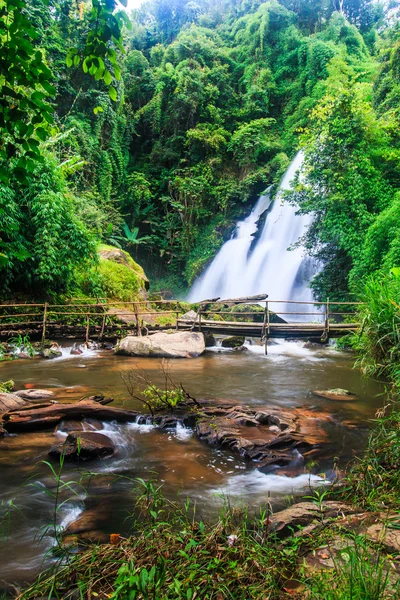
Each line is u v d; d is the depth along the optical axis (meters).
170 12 35.12
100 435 4.39
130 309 12.95
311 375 7.55
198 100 24.78
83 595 1.97
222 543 2.36
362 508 2.87
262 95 25.62
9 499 3.20
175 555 2.19
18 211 9.95
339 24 26.80
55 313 9.93
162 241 23.19
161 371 7.74
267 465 3.83
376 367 6.83
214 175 23.94
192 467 3.83
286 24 27.61
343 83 12.80
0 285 10.02
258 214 21.73
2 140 2.33
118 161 21.97
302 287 16.31
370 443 3.85
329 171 11.66
